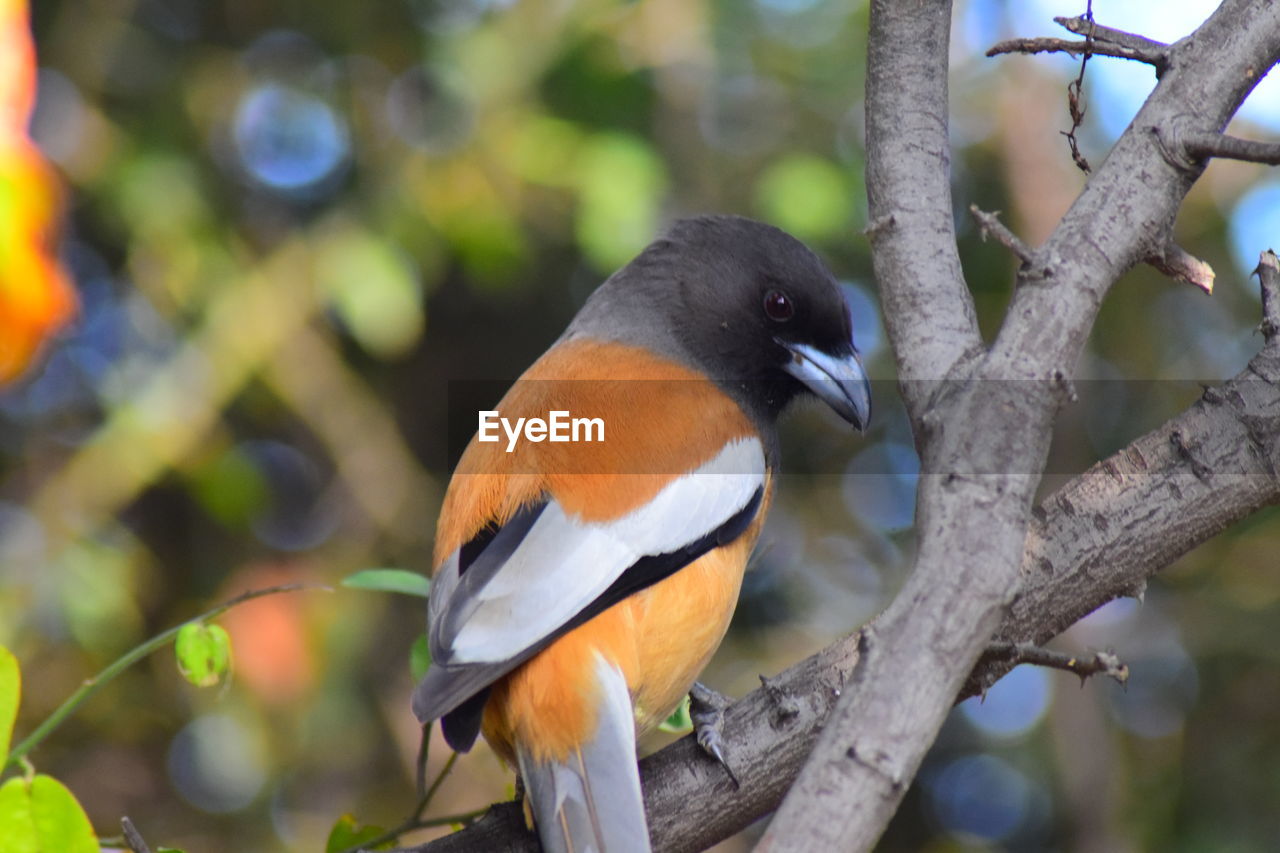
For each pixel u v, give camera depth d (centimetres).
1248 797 1291
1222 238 1387
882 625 367
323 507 1419
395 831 521
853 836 340
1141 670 1380
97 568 1191
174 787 1279
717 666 1352
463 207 1212
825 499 1440
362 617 1248
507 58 1252
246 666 1152
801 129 1370
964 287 492
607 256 1155
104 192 1241
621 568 528
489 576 513
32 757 1241
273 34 1350
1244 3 451
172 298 1271
